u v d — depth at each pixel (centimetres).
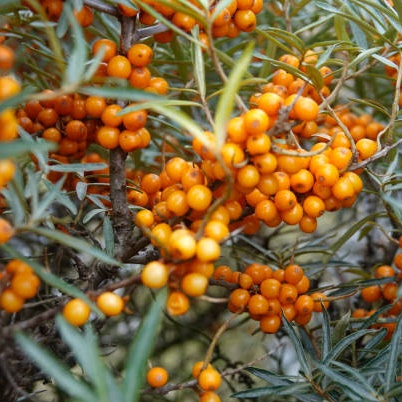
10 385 21
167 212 21
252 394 22
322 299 25
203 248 17
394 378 21
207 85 32
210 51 19
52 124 24
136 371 15
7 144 15
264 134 18
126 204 23
